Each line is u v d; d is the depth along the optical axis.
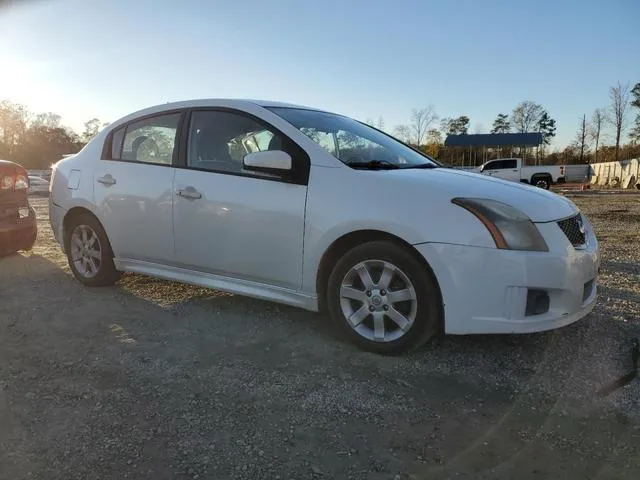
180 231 4.28
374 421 2.70
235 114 4.18
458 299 3.18
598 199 20.77
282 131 3.90
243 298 4.75
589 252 3.45
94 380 3.14
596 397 2.94
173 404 2.86
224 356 3.48
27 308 4.46
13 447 2.46
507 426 2.66
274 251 3.79
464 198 3.26
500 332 3.16
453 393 2.99
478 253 3.14
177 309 4.45
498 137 48.75
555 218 3.32
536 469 2.31
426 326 3.32
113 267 4.96
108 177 4.79
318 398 2.92
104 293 4.94
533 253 3.15
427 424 2.68
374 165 3.81
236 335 3.86
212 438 2.54
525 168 34.50
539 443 2.51
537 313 3.21
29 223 6.49
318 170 3.67
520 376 3.20
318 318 4.21
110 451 2.43
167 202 4.34
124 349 3.59
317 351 3.56
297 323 4.10
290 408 2.82
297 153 3.78
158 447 2.46
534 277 3.13
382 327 3.46
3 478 2.23
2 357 3.46
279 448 2.46
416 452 2.44
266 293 3.93
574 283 3.26
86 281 5.09
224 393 2.98
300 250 3.67
